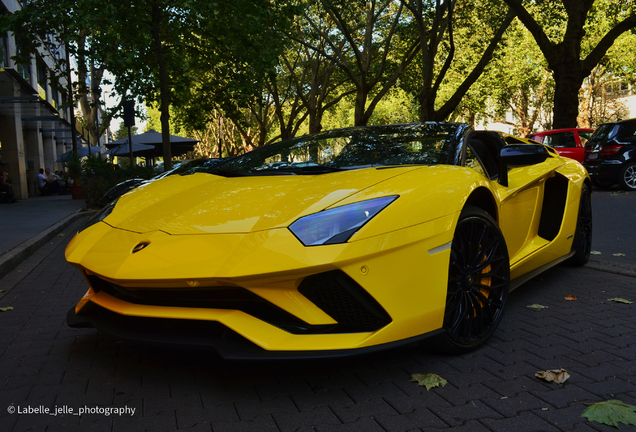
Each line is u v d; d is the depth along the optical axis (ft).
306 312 6.37
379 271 6.32
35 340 8.82
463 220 7.54
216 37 42.04
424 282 6.72
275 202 7.18
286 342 6.21
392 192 7.00
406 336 6.58
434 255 6.85
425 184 7.36
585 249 13.88
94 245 7.58
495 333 8.71
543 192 11.55
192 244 6.57
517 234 10.20
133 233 7.32
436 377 6.72
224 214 7.11
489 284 8.30
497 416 5.79
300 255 6.07
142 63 39.17
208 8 36.17
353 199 6.83
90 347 8.36
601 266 13.89
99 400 6.34
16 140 59.06
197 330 6.73
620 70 93.66
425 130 10.23
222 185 8.45
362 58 74.23
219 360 7.63
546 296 11.21
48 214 35.22
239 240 6.42
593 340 8.28
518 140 13.15
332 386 6.64
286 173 8.93
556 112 46.98
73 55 39.11
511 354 7.70
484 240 8.04
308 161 9.71
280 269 6.00
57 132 89.30
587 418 5.69
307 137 11.29
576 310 10.07
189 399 6.33
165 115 36.52
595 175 38.83
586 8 45.06
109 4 33.12
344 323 6.54
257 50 42.27
